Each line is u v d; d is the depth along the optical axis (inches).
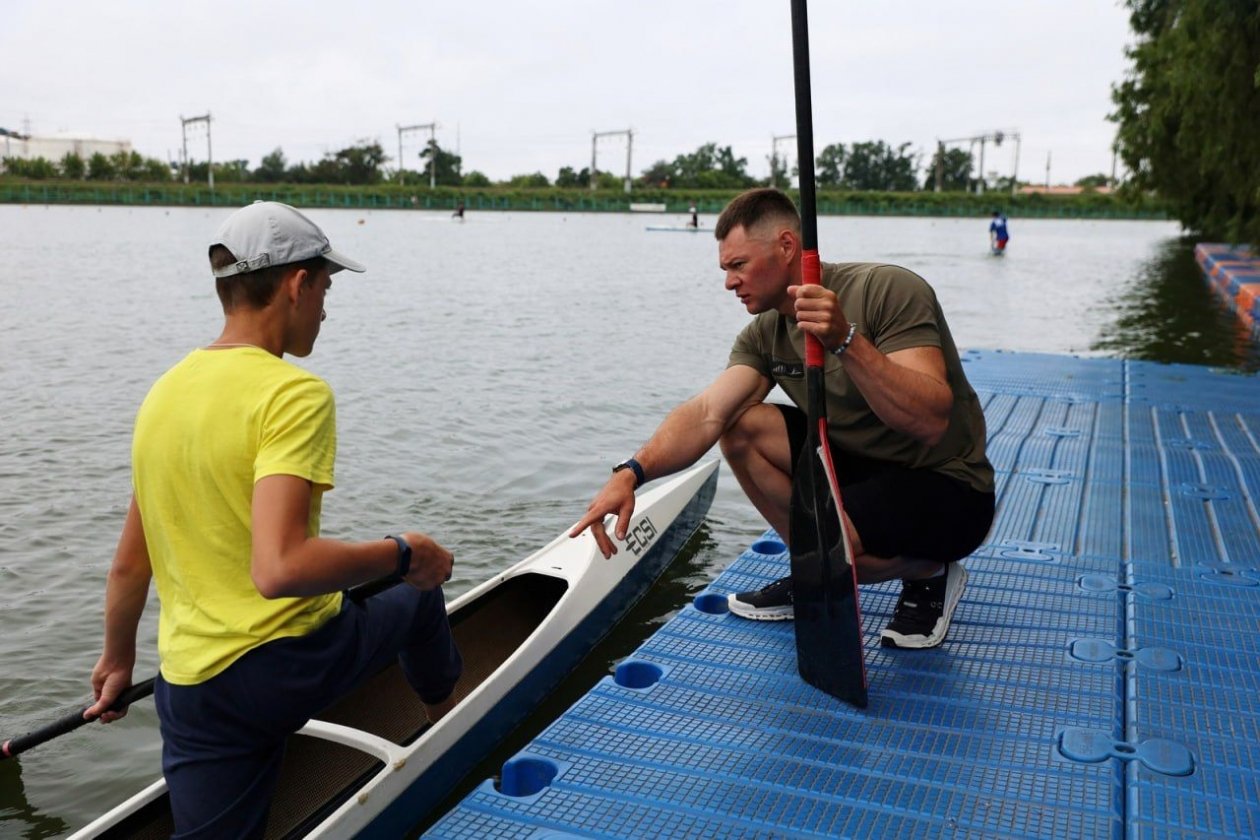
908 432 120.4
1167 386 345.4
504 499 274.5
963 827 105.7
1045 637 149.6
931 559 135.8
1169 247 1544.0
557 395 395.9
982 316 684.7
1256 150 576.7
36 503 260.7
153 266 943.7
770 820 107.7
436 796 133.6
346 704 145.3
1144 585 169.3
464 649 170.1
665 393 406.0
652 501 230.2
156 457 90.1
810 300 113.2
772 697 133.2
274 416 88.0
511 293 764.0
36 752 160.9
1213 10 549.3
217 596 91.4
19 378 405.1
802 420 138.2
